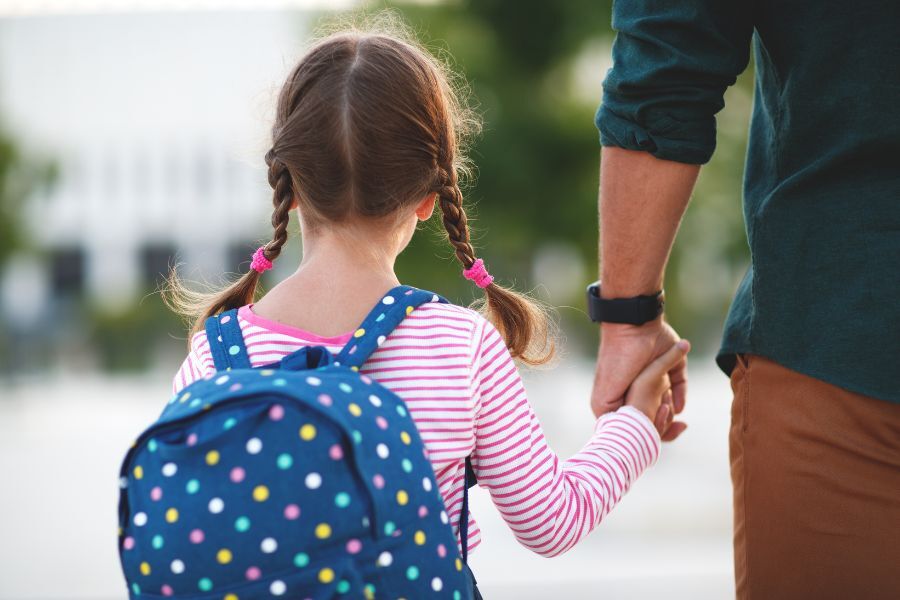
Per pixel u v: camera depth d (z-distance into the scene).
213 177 43.16
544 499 2.22
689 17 2.43
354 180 2.21
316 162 2.22
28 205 29.00
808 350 2.31
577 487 2.33
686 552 8.35
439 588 1.83
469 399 2.15
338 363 2.04
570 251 16.41
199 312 2.52
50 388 33.25
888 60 2.19
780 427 2.38
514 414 2.23
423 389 2.11
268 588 1.73
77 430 20.34
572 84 16.30
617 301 2.70
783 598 2.40
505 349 2.26
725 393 23.77
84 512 10.91
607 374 2.73
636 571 7.53
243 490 1.74
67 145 42.56
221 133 43.06
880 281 2.21
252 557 1.72
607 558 8.07
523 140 15.59
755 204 2.47
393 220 2.25
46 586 7.30
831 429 2.30
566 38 15.80
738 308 2.56
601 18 15.78
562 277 17.61
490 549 8.39
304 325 2.15
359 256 2.21
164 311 39.00
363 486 1.76
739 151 14.27
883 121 2.20
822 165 2.28
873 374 2.22
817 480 2.32
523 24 15.95
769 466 2.41
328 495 1.74
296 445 1.75
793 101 2.32
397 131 2.24
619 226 2.64
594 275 16.22
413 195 2.28
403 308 2.14
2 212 28.36
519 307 2.60
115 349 38.28
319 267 2.21
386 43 2.34
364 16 3.58
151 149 43.12
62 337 38.94
